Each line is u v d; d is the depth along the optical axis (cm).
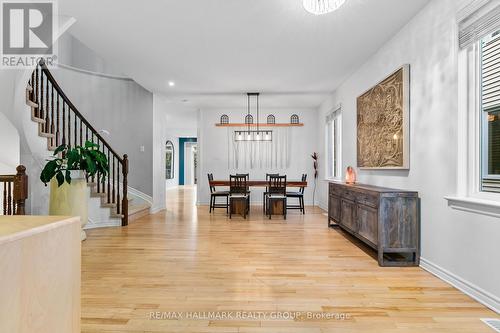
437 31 276
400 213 310
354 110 502
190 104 765
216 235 447
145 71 495
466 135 249
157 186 683
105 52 414
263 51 409
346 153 545
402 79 330
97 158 400
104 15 312
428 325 193
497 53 228
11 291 74
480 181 244
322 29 343
